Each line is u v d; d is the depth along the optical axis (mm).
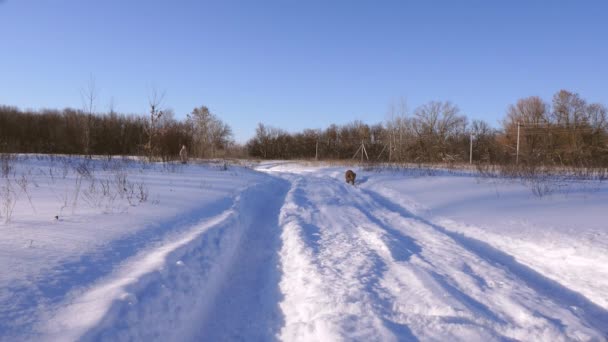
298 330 3170
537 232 6148
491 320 3264
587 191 10438
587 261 4668
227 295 4105
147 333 2688
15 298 2643
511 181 13227
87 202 6879
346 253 5293
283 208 9258
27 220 5027
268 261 5273
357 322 3172
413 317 3301
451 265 4785
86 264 3535
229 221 6441
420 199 10781
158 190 9461
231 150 46562
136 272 3457
